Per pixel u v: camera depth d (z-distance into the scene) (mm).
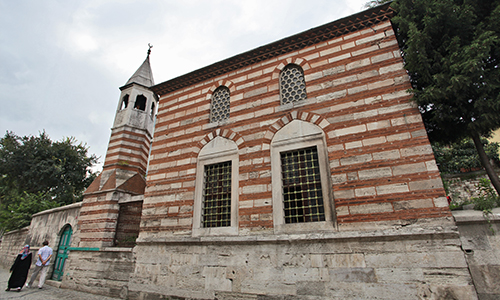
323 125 8547
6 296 10000
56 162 26672
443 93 6789
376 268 6598
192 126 11141
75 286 11344
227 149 9898
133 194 13266
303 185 8320
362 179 7500
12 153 25234
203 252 8711
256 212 8414
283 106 9422
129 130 14742
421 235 6461
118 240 12203
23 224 20797
